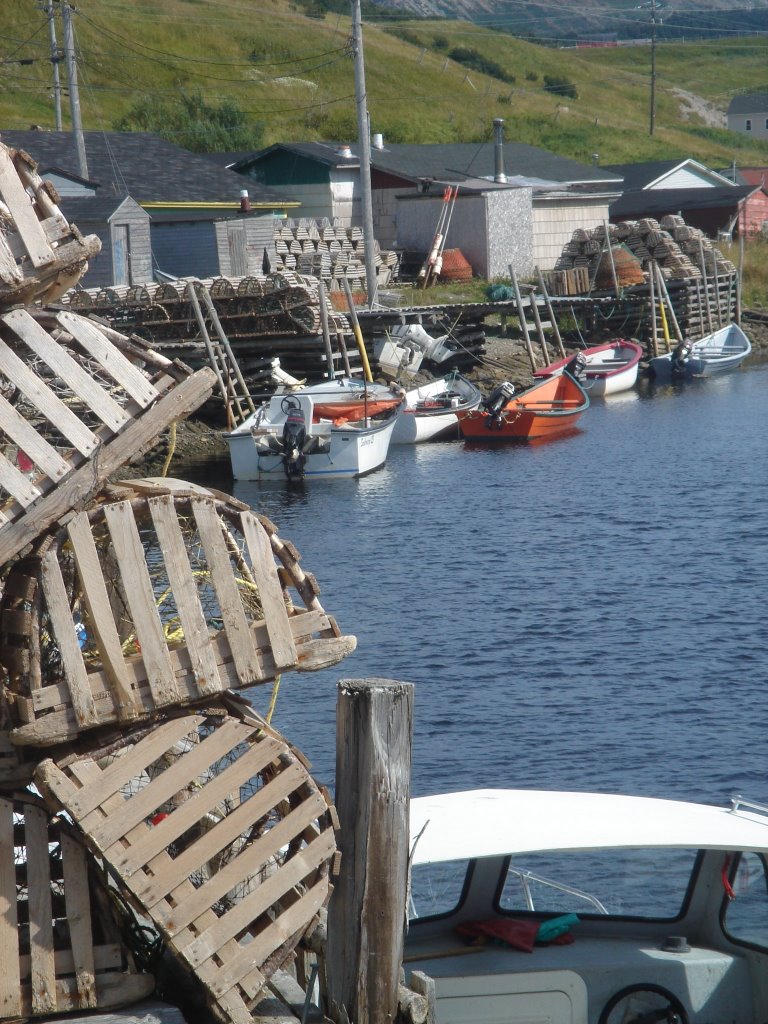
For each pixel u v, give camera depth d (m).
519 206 99.06
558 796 13.09
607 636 28.75
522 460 56.44
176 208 83.75
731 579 33.66
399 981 10.30
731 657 26.89
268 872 10.82
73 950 9.98
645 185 129.75
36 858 9.95
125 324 61.41
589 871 11.91
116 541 9.99
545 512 44.34
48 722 9.77
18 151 9.98
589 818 12.15
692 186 133.75
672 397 75.94
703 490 46.88
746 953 11.55
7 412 10.01
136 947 10.69
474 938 11.64
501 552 38.25
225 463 56.53
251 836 10.72
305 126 167.62
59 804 9.67
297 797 10.42
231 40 184.62
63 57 100.88
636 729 22.86
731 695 24.55
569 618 30.41
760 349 97.75
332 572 36.31
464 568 36.25
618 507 44.44
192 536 11.88
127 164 88.38
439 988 10.96
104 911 10.25
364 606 32.25
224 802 11.40
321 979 10.80
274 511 46.75
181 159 92.88
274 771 10.43
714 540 38.56
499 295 86.62
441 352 70.56
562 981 11.12
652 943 11.72
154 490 10.44
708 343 87.00
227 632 10.22
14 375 10.05
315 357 64.12
